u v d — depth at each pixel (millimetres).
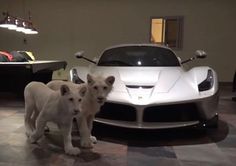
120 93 2715
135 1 9039
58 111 2234
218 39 8844
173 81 2889
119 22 9164
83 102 2352
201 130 3086
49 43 9477
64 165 2062
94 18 9234
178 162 2180
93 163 2115
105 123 2717
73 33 9359
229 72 8883
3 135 2785
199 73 2992
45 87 2576
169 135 2895
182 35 8961
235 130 3145
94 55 9344
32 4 9398
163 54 3678
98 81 2330
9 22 6066
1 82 5219
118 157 2258
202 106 2723
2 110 4141
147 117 2752
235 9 8695
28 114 2727
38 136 2502
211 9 8773
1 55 5535
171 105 2670
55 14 9352
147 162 2164
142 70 3182
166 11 8969
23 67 4816
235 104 5035
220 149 2500
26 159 2162
